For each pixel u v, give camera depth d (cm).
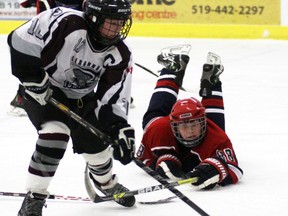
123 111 873
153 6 2395
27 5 1515
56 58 838
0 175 1095
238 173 1023
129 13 830
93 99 891
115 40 840
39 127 855
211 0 2373
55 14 834
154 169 1055
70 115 844
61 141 842
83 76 862
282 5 2359
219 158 998
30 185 856
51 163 846
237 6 2370
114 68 861
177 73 1145
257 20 2375
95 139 883
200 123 1000
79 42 831
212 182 984
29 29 825
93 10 819
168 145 1039
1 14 2408
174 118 1000
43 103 842
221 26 2377
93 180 953
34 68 821
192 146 1025
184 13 2391
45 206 883
